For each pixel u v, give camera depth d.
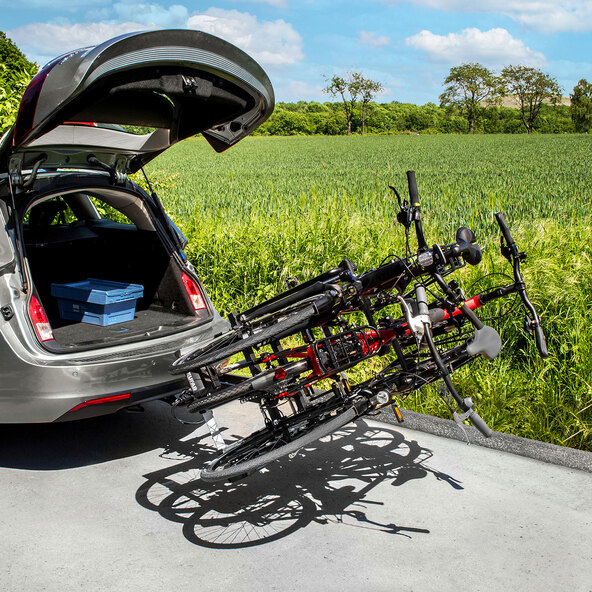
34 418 3.70
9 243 3.73
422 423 4.50
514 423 4.46
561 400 4.45
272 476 3.91
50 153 4.03
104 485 3.85
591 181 22.36
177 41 3.21
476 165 36.31
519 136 78.19
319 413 3.22
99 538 3.25
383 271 3.15
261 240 7.27
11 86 7.25
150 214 4.71
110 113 3.72
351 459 4.10
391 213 9.65
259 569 2.96
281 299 3.42
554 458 3.98
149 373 3.93
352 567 2.96
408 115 125.56
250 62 3.52
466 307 3.00
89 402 3.71
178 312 4.74
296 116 117.69
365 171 35.41
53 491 3.77
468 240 3.28
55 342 3.74
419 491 3.66
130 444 4.46
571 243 6.27
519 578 2.84
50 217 5.40
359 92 114.69
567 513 3.39
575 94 120.25
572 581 2.81
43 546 3.17
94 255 5.24
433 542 3.14
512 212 11.71
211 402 3.23
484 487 3.69
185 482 3.89
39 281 5.21
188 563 3.02
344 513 3.45
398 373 3.18
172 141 4.26
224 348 3.17
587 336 4.72
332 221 7.76
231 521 3.41
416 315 3.02
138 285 4.81
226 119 3.88
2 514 3.49
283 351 3.24
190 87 3.44
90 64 3.04
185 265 4.67
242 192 20.44
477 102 124.19
